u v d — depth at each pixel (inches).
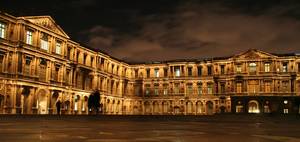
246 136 909.2
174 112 4552.2
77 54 3656.5
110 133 936.9
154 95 4704.7
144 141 737.6
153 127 1274.6
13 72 2655.0
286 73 4018.2
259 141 775.7
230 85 4224.9
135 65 4842.5
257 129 1259.8
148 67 4788.4
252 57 4133.9
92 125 1348.4
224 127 1379.2
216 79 4338.1
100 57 4069.9
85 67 3732.8
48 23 3034.0
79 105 3609.7
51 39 3080.7
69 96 3383.4
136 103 4788.4
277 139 837.2
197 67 4505.4
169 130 1107.3
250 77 4104.3
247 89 4116.6
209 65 4429.1
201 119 2417.6
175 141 750.5
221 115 3221.0
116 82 4537.4
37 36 2891.2
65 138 772.0
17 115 2225.6
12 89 2635.3
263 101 3828.7
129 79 4845.0
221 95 4288.9
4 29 2615.7
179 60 4618.6
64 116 2397.9
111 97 4335.6
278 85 4030.5
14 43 2679.6
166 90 4660.4
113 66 4463.6
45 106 3006.9
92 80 3946.9
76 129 1078.4
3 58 2605.8
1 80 2554.1
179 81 4549.7
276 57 4057.6
